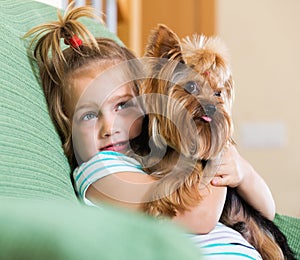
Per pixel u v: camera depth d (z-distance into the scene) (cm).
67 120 97
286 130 345
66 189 87
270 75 345
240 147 343
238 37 344
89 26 123
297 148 346
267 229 114
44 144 89
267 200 112
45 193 78
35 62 100
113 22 214
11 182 73
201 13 344
